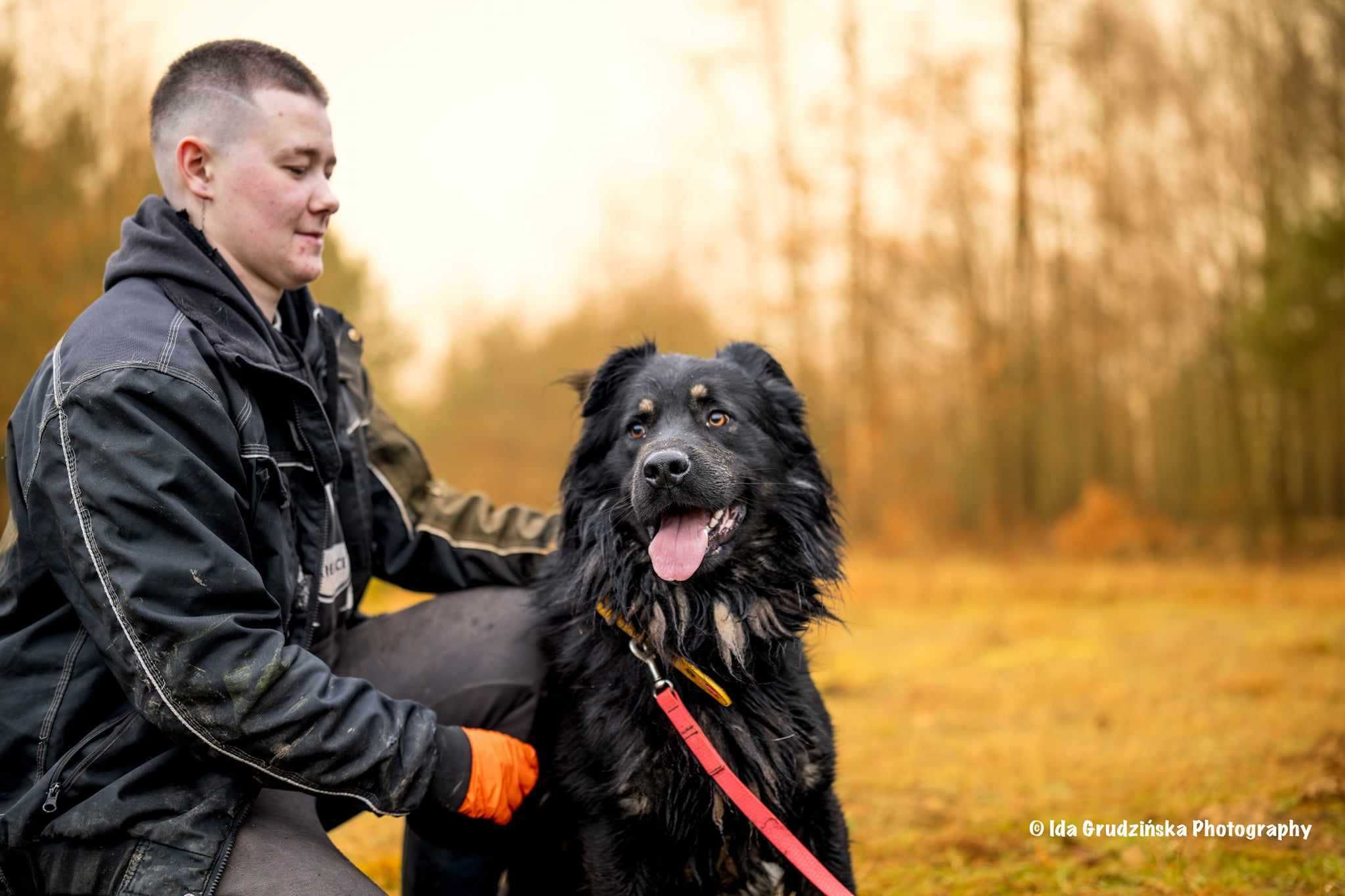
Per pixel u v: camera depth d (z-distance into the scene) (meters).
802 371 26.06
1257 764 4.98
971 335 25.98
